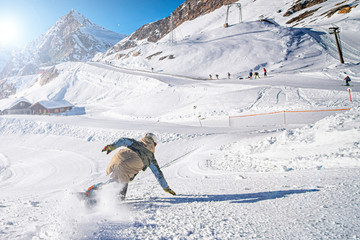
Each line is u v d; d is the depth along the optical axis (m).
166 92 51.41
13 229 2.40
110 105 84.88
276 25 107.12
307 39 81.50
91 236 2.06
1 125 32.12
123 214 2.85
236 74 74.81
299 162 5.70
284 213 2.36
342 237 1.59
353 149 5.20
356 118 6.58
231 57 88.25
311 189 3.19
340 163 4.84
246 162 8.04
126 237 2.04
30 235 2.14
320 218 2.03
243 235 1.92
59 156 20.19
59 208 2.94
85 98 103.31
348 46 72.19
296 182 3.99
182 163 11.98
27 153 22.59
